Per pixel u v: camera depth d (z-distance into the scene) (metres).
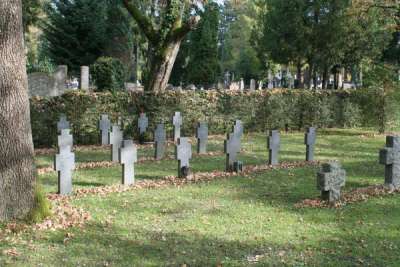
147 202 9.14
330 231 7.56
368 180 11.45
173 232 7.38
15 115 7.43
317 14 32.12
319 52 33.38
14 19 7.41
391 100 21.80
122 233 7.32
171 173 11.98
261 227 7.69
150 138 17.94
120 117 17.64
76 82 42.22
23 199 7.52
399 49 44.16
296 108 22.20
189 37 46.72
